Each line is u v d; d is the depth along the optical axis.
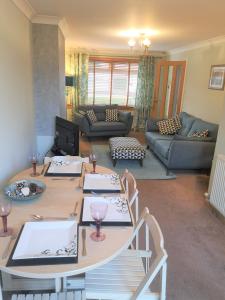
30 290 1.70
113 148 4.48
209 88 4.92
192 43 5.38
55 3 2.93
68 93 7.47
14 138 2.76
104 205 1.37
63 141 3.69
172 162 4.09
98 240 1.29
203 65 5.20
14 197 1.62
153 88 7.59
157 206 3.16
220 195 2.86
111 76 7.68
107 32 4.61
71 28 4.40
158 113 7.03
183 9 2.94
